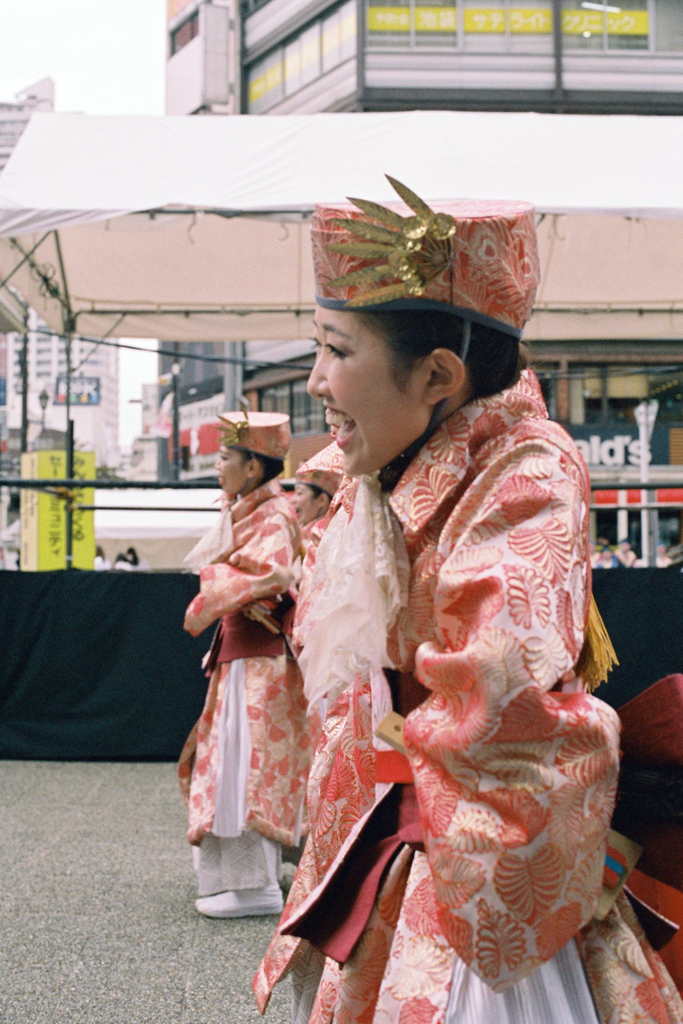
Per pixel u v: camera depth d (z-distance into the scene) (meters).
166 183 6.03
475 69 24.70
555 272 9.43
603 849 0.99
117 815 5.07
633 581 6.14
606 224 9.04
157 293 9.36
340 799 1.38
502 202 1.29
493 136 6.59
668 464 23.98
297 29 27.19
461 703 1.00
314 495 4.73
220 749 3.71
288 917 1.44
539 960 0.98
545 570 1.01
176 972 3.09
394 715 1.21
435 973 1.07
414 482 1.17
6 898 3.78
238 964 3.16
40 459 12.79
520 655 0.97
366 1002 1.18
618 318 9.89
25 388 18.22
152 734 6.51
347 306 1.12
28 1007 2.80
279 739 3.76
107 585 6.57
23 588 6.55
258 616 3.81
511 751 0.97
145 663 6.55
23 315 9.43
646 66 24.47
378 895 1.19
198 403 34.75
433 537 1.17
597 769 0.98
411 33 24.64
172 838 4.65
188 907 3.73
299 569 3.96
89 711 6.53
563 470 1.09
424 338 1.13
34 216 5.65
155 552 15.62
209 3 29.81
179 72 32.16
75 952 3.25
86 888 3.91
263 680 3.79
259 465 3.88
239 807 3.65
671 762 1.12
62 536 12.38
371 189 5.98
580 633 1.03
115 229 7.35
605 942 1.10
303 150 6.47
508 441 1.14
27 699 6.54
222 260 9.24
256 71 29.30
